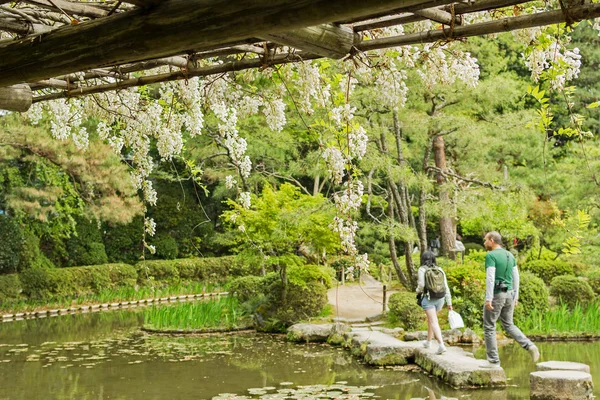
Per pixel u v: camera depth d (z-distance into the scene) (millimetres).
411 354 8789
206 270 22844
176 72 4141
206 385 7551
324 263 13211
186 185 24438
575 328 10766
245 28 2295
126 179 15773
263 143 16734
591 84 22047
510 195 12352
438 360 7828
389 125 12641
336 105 4965
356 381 7648
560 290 12203
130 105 5984
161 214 23797
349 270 5305
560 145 21750
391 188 12703
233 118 6039
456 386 7137
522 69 20266
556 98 21156
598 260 13703
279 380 7797
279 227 11859
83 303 17969
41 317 15664
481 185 13344
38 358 9594
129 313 16297
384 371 8297
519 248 18438
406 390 7078
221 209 25156
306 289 12594
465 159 14523
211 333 12336
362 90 11258
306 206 11789
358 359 9281
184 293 20359
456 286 11734
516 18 2766
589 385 6312
